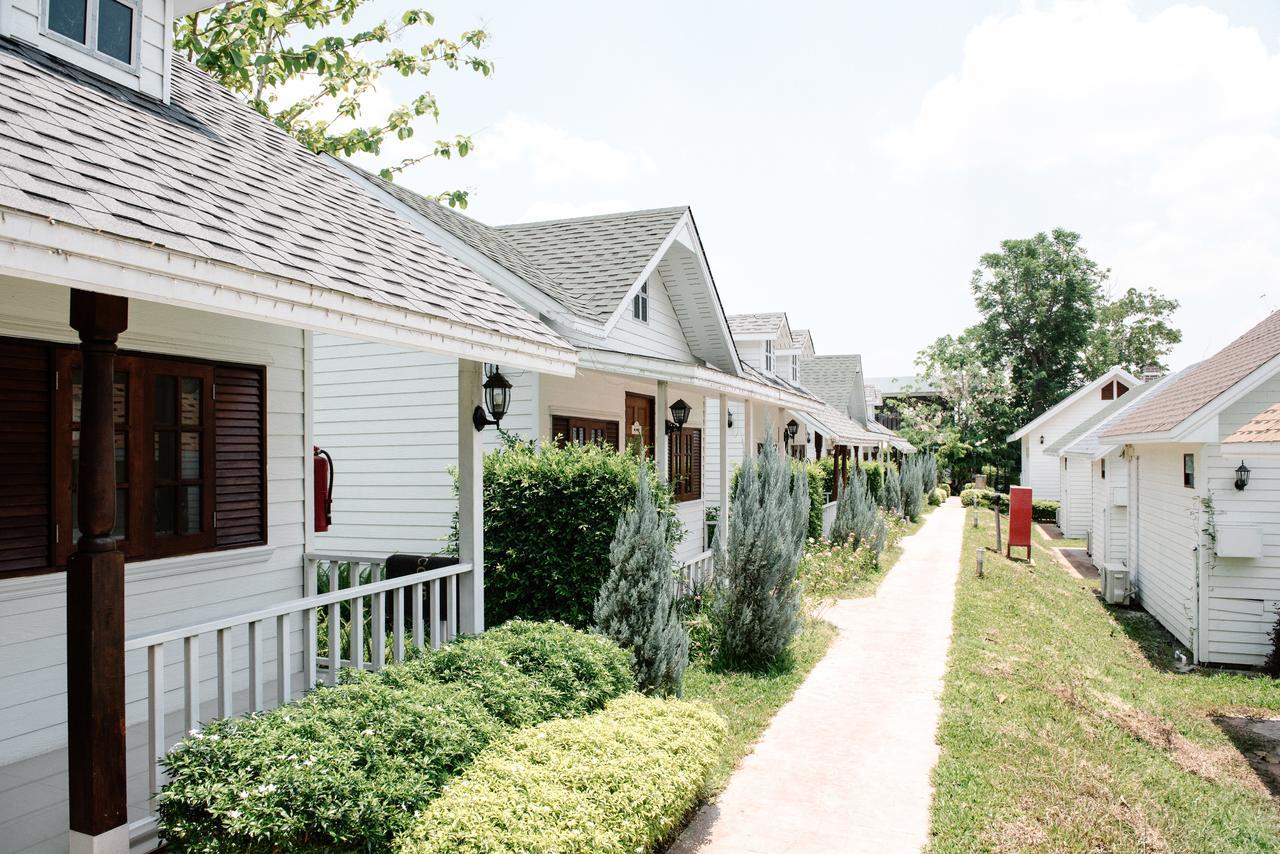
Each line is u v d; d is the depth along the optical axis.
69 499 5.18
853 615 12.28
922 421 51.62
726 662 8.79
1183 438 11.26
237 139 6.29
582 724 4.62
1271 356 10.68
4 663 4.84
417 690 4.34
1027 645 10.67
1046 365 51.09
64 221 2.83
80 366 5.29
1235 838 5.19
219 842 3.11
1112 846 4.80
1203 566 11.34
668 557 7.25
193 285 3.44
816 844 4.79
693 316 14.29
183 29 14.07
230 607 6.54
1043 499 36.03
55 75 4.70
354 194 7.27
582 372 11.12
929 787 5.67
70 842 3.35
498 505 7.95
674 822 4.40
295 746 3.46
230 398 6.57
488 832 3.26
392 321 4.67
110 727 3.30
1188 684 10.16
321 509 7.56
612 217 13.41
